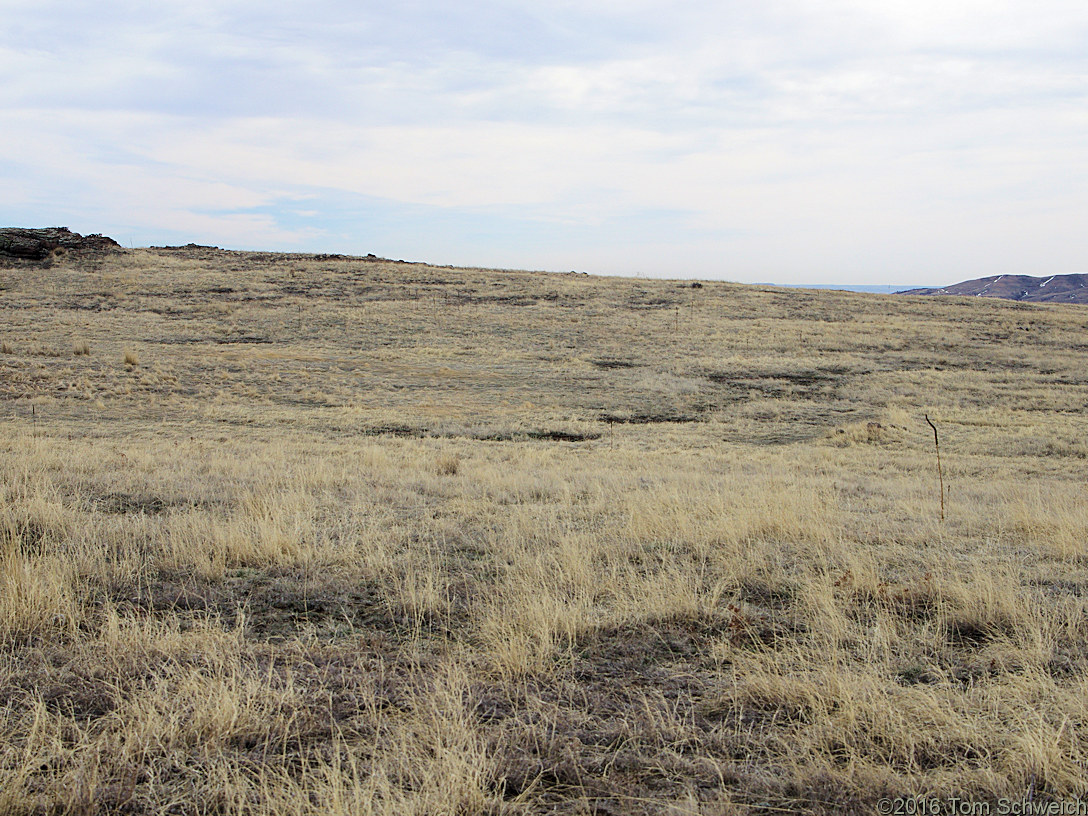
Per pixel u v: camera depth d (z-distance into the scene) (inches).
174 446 654.5
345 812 90.5
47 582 179.3
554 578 204.7
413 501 358.6
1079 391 1273.4
